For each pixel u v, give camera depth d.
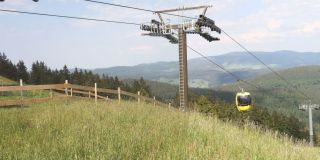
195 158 8.16
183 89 29.25
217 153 8.79
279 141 11.98
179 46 30.14
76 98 25.38
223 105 111.94
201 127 11.94
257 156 9.16
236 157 8.81
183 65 29.67
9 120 11.91
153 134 10.22
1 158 7.63
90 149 8.06
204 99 98.56
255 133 12.48
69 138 8.89
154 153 8.35
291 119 137.00
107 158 7.64
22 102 20.62
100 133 9.77
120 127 11.16
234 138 10.79
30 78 113.31
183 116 14.73
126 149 8.30
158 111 17.05
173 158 8.16
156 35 30.62
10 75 109.44
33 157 7.57
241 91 31.06
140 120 13.02
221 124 14.04
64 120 12.02
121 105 18.75
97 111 14.80
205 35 30.95
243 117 98.62
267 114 121.94
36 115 13.09
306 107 75.12
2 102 19.75
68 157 7.63
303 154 10.26
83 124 10.97
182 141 9.91
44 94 34.78
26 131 10.19
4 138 9.38
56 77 119.31
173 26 30.39
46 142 8.63
